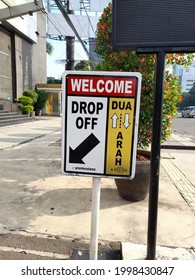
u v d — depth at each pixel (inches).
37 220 107.1
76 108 60.8
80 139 61.5
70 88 60.5
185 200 133.4
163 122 124.6
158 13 64.7
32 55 808.3
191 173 189.3
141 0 64.8
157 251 83.6
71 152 62.2
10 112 574.9
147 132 127.3
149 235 75.4
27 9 436.1
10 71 662.5
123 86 58.8
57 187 146.9
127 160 60.6
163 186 155.5
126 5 65.6
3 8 441.1
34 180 158.9
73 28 489.1
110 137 60.4
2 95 615.8
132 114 59.3
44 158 218.5
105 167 61.4
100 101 59.9
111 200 129.3
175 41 64.6
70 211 116.0
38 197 132.0
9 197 131.4
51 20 629.9
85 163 62.0
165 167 204.4
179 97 125.5
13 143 291.0
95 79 59.4
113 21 66.6
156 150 70.4
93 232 67.7
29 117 633.6
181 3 63.4
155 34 65.5
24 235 95.6
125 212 115.8
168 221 109.1
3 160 209.6
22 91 725.9
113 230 100.1
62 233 97.4
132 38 66.5
